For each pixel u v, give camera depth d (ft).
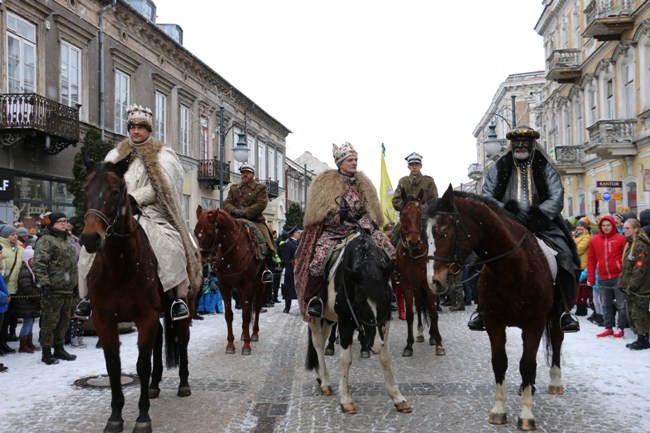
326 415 18.12
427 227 15.79
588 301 41.50
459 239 15.71
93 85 70.49
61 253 27.14
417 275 26.43
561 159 92.32
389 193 44.06
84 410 18.94
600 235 33.35
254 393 21.20
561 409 18.35
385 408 18.80
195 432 16.84
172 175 19.36
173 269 17.84
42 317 26.58
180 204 19.72
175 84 93.81
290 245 47.03
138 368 16.61
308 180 213.05
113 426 16.47
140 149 19.21
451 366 25.07
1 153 54.70
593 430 16.34
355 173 21.07
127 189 17.29
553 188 18.75
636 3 71.51
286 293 46.85
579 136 97.09
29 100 54.34
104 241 14.85
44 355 26.55
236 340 32.89
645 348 28.27
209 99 109.19
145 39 83.56
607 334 32.19
